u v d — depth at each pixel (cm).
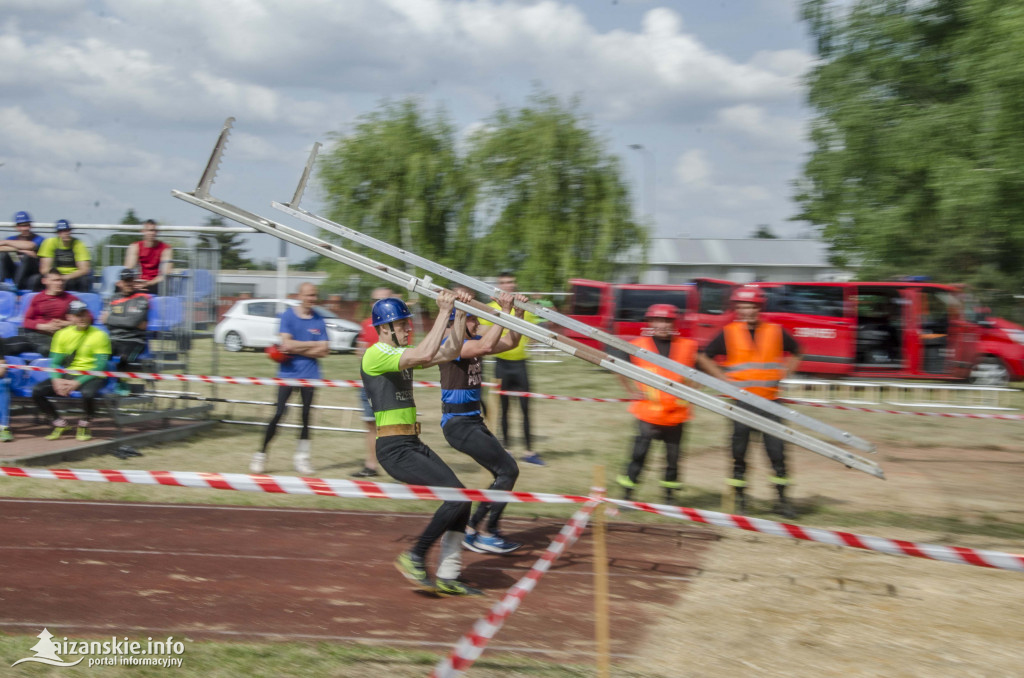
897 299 1691
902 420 1330
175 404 1155
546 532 652
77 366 939
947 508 762
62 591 496
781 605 499
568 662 414
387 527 651
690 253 4047
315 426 1162
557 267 3061
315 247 491
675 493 776
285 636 438
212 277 1111
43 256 1092
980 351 1653
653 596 512
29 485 746
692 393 497
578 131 3064
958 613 490
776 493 765
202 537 613
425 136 3225
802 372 1736
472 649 316
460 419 577
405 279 492
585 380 1761
